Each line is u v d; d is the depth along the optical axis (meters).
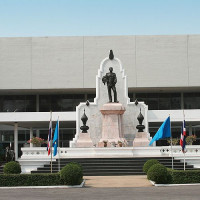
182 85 62.00
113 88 45.66
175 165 35.41
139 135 45.38
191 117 54.47
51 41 62.50
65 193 22.58
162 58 62.31
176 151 39.41
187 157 37.72
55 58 62.34
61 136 67.69
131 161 36.53
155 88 63.31
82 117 45.72
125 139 44.94
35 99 67.69
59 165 33.72
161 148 40.47
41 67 62.34
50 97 67.69
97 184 27.44
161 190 23.38
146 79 62.03
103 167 35.34
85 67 62.22
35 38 62.59
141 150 40.56
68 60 62.34
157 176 26.28
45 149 39.25
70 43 62.44
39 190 24.38
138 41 62.44
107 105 44.25
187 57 62.34
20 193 22.91
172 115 54.44
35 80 62.19
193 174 26.64
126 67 62.25
